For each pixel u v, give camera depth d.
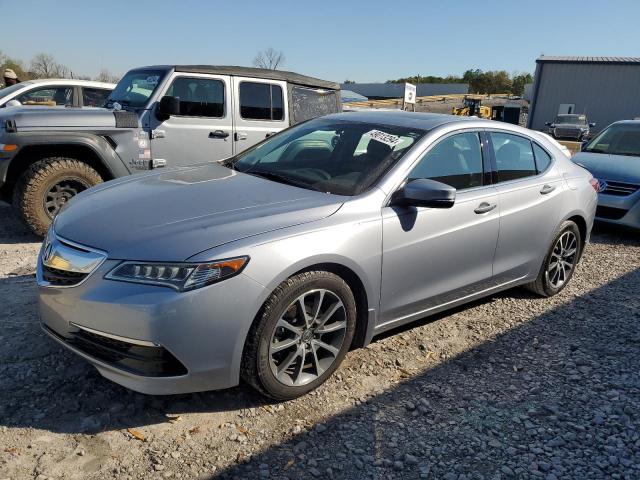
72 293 2.69
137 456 2.54
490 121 4.27
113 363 2.66
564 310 4.65
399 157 3.53
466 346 3.87
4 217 6.84
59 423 2.71
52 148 5.98
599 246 7.07
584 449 2.80
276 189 3.39
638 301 4.97
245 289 2.66
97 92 9.45
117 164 6.11
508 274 4.28
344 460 2.61
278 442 2.70
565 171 4.80
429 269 3.56
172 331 2.54
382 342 3.82
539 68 32.22
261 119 7.15
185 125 6.53
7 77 11.04
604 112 30.97
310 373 3.11
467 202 3.76
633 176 7.36
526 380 3.46
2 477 2.33
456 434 2.86
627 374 3.60
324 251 2.92
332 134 4.00
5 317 3.76
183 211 2.97
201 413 2.89
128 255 2.62
